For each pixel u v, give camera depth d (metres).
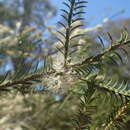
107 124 0.13
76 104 0.54
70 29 0.12
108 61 0.12
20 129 0.66
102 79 0.13
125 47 0.12
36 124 0.65
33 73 0.13
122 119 0.13
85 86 0.14
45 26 0.78
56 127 0.64
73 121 0.13
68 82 0.14
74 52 0.13
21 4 1.23
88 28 0.62
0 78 0.13
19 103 0.66
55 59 0.13
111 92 0.13
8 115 0.68
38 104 0.63
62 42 0.13
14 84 0.13
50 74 0.13
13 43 0.48
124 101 0.13
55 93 0.14
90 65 0.13
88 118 0.13
